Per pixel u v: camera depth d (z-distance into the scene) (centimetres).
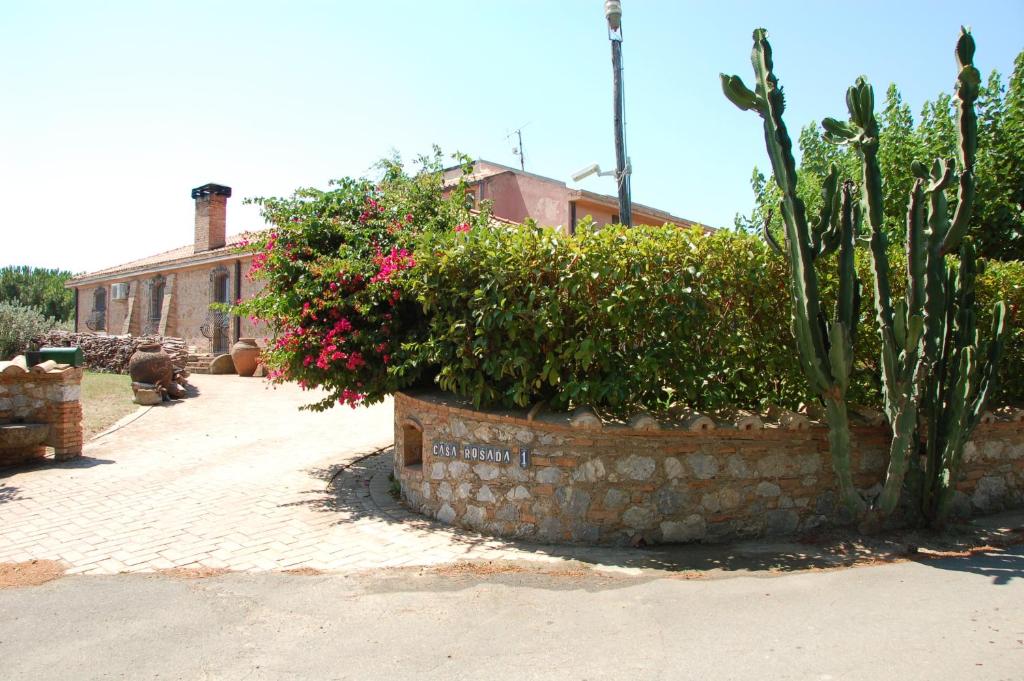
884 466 645
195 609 462
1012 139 945
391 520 682
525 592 483
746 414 618
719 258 616
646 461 591
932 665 357
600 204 1959
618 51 1038
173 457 995
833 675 350
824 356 567
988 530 629
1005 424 706
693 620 427
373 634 419
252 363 1973
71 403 965
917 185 545
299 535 634
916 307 554
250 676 370
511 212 1892
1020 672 348
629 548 584
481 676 363
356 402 804
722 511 603
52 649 406
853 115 555
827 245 580
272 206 862
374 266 762
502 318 607
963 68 522
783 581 492
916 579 489
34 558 574
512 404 640
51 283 4181
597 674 361
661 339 611
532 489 609
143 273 2639
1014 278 754
